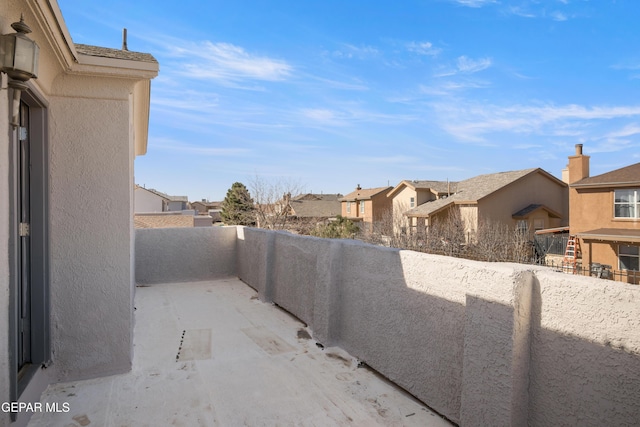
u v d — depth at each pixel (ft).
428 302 10.23
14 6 7.67
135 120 20.26
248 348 14.51
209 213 233.96
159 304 20.88
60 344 11.80
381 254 12.20
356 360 13.29
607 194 67.31
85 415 9.87
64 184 11.85
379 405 10.38
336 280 14.52
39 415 9.83
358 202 158.30
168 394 11.00
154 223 85.71
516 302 7.63
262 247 22.38
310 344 14.89
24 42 7.35
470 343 8.59
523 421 7.75
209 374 12.28
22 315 10.91
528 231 88.02
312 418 9.75
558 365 7.30
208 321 17.84
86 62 11.30
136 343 15.01
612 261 62.18
